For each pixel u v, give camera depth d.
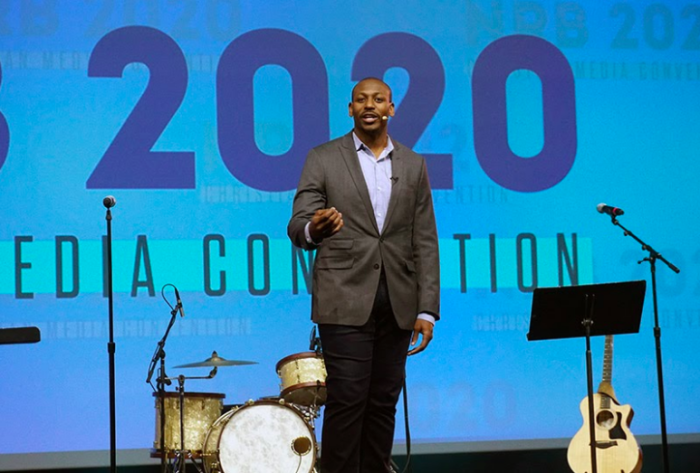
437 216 14.91
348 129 14.96
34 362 13.88
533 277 15.07
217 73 14.67
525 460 13.82
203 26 14.70
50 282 14.05
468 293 14.88
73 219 14.17
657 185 15.45
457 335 14.78
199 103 14.60
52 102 14.27
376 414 9.17
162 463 12.28
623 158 15.40
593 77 15.43
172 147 14.48
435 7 15.20
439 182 14.96
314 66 14.91
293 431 12.71
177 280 14.34
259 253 14.56
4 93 14.16
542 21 15.39
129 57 14.48
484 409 14.74
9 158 14.09
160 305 14.26
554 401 14.89
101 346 14.06
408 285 9.10
